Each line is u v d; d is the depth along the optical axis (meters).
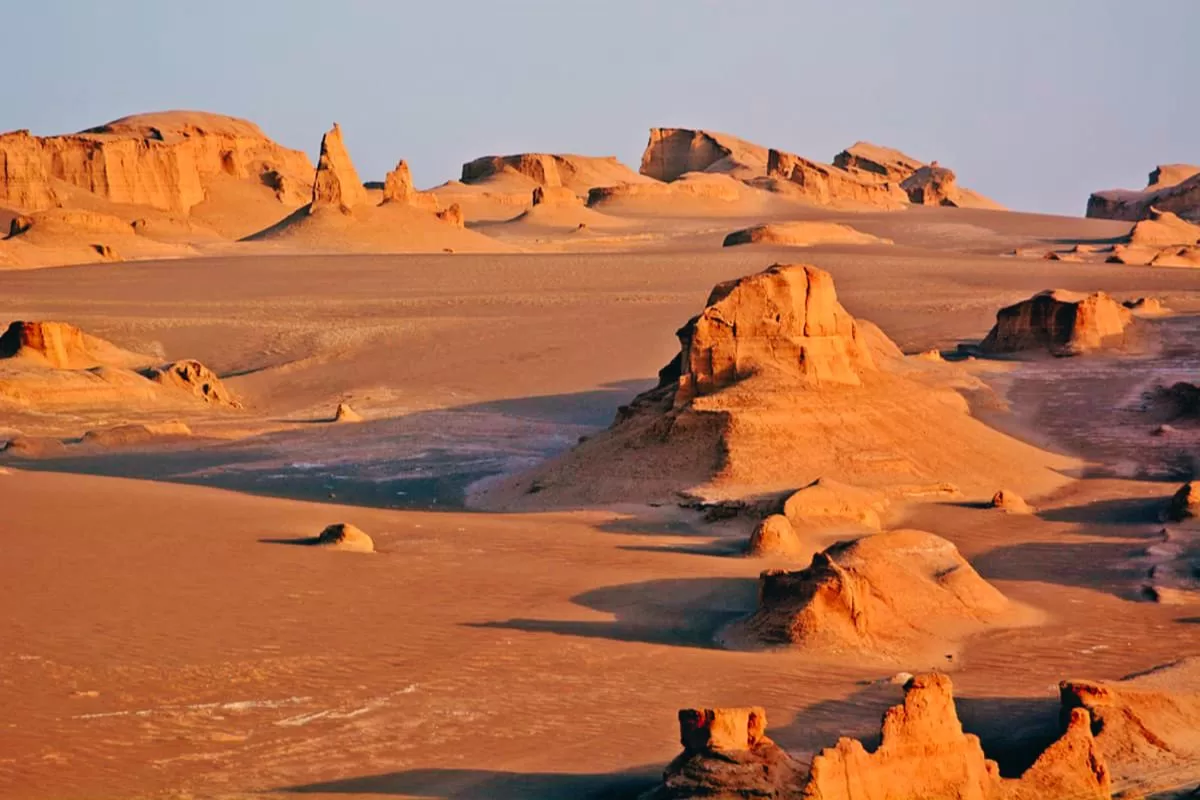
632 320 167.00
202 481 97.25
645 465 84.00
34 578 58.00
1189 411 108.88
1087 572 68.50
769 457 82.31
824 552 58.19
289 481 97.00
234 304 186.38
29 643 49.50
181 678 46.72
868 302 179.88
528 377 141.38
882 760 36.31
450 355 151.38
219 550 64.75
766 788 34.62
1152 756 42.50
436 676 48.03
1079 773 39.66
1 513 69.38
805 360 88.06
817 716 45.03
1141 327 144.25
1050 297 141.00
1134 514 80.25
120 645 49.84
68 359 136.50
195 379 135.75
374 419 124.25
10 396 122.75
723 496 78.25
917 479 83.25
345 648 50.81
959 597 58.09
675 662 50.50
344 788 38.19
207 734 42.00
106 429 112.94
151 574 59.69
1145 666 52.62
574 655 51.00
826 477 79.69
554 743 41.97
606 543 70.50
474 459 104.38
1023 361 135.25
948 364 128.88
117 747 40.59
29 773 38.22
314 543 67.06
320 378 144.75
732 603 59.31
